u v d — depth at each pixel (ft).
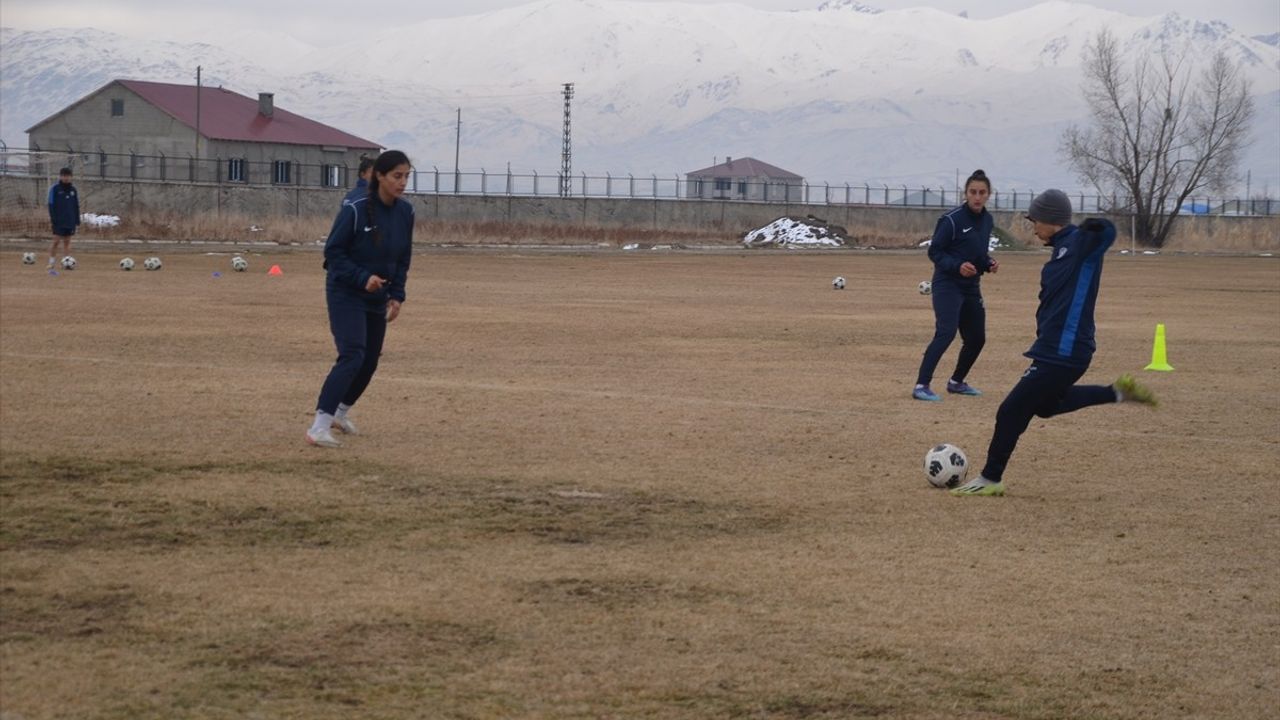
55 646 19.51
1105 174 277.64
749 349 60.80
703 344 62.44
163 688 18.02
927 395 46.03
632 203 257.96
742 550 25.76
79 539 25.30
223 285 93.09
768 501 30.04
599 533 26.84
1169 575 24.80
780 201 286.66
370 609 21.53
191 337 59.57
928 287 103.65
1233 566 25.52
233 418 38.75
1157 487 32.58
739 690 18.53
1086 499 31.09
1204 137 272.31
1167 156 271.08
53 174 222.28
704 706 17.93
